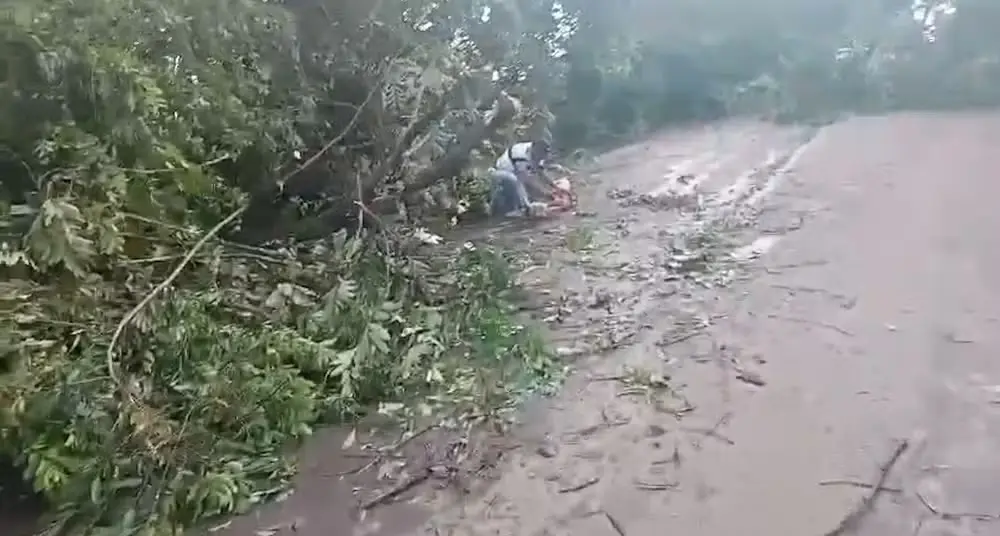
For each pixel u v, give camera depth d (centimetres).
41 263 313
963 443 296
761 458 297
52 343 298
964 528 250
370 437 338
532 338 403
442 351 403
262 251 462
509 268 544
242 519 285
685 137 1285
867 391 340
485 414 348
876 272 499
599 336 428
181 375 328
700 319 442
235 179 491
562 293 509
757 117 1482
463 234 698
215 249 412
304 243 541
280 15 474
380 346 370
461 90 615
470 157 718
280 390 331
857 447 298
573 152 1121
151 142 375
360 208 527
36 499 297
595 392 363
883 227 611
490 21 653
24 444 272
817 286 481
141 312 333
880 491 271
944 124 1238
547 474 299
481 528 270
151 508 275
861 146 1054
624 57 1232
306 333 394
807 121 1390
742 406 337
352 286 424
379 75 557
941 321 409
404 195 668
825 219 652
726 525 260
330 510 287
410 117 586
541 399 361
